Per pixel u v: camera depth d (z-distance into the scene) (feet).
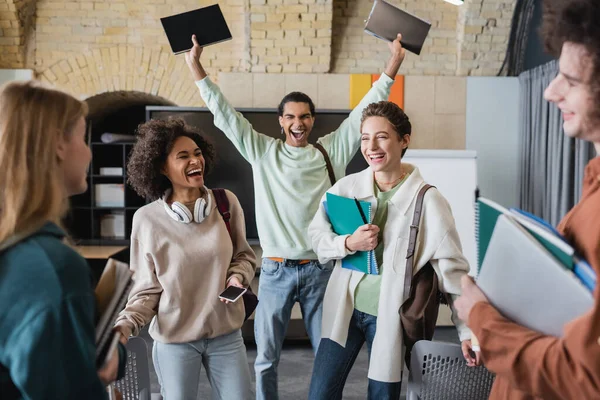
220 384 7.73
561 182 17.94
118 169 21.77
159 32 21.08
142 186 7.55
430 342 6.59
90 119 23.27
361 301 7.43
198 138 7.97
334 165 10.99
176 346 7.44
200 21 10.43
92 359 3.53
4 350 3.33
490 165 21.18
